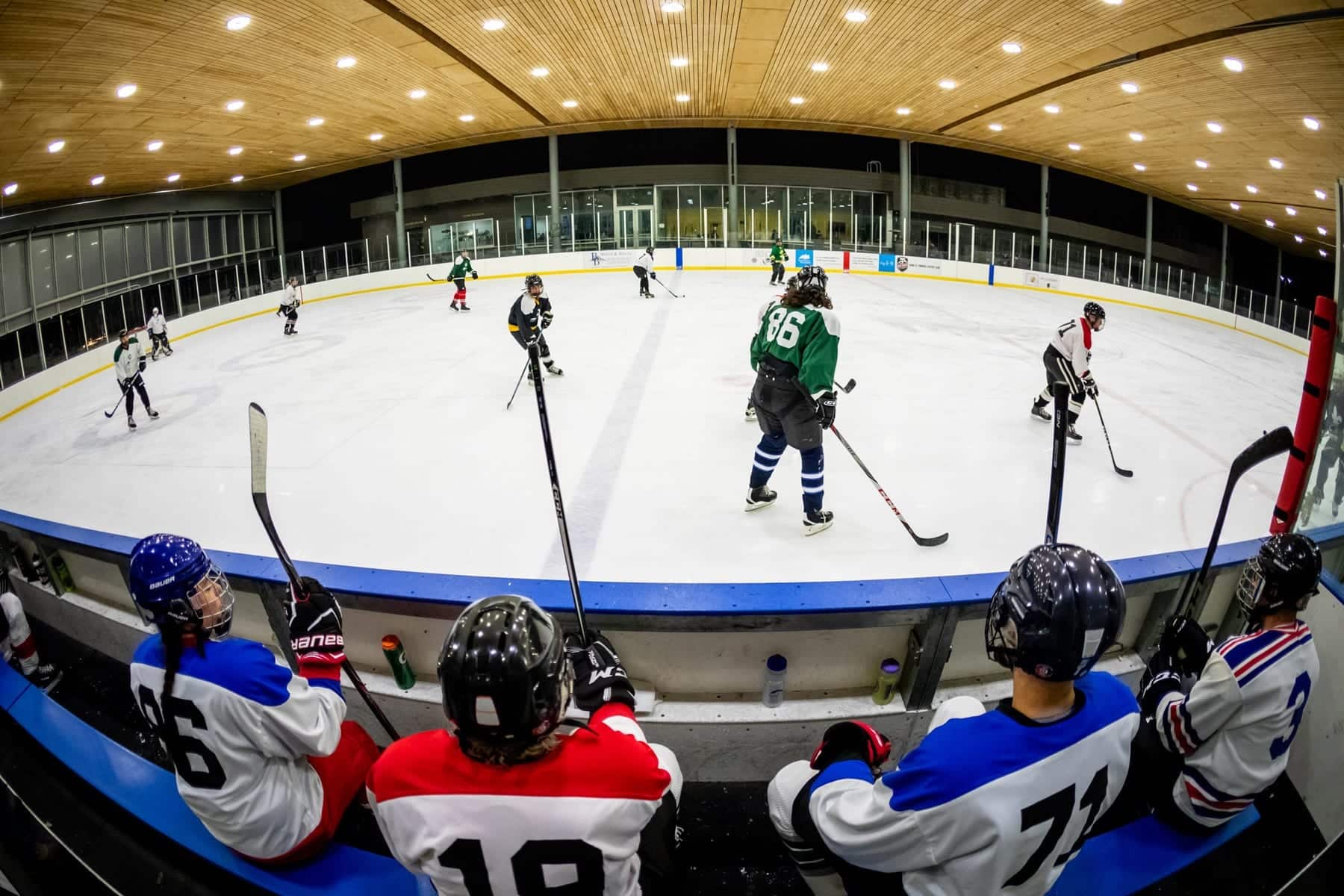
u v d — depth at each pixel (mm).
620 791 1057
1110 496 4570
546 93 14508
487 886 1059
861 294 14000
